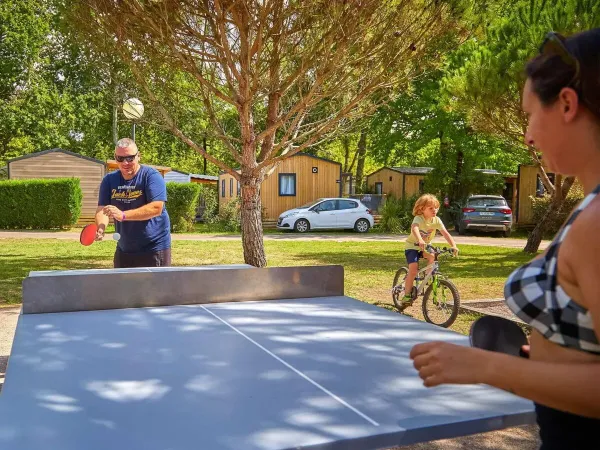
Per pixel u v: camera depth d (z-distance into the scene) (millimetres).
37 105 30766
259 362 1927
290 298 3217
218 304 3014
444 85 11117
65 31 7742
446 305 6305
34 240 16953
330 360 1959
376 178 31391
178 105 8195
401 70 7449
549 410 1063
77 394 1588
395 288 6785
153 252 4984
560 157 1026
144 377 1751
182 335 2309
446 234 6320
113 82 7895
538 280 1015
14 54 30625
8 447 1238
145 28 7023
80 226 23844
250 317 2656
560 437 1040
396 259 12812
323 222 23031
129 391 1617
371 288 8773
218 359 1960
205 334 2326
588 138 983
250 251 8617
